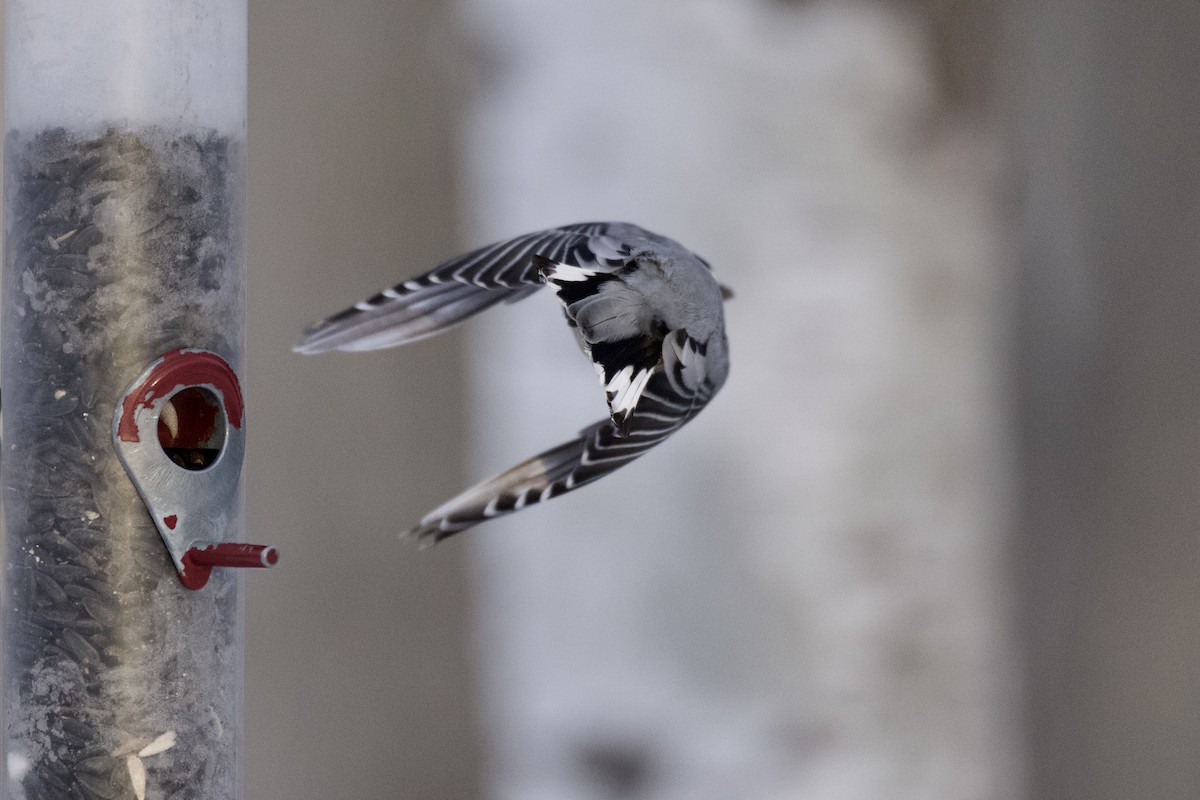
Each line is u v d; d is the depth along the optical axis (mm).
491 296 3088
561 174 3338
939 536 3318
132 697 3107
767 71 3326
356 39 3477
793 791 3303
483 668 3359
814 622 3307
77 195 3115
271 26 3484
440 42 3469
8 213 3131
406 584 3486
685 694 3311
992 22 3346
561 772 3320
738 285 3322
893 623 3314
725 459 3312
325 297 3488
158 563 3107
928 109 3332
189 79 3123
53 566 3111
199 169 3123
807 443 3314
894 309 3322
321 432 3494
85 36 3117
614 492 3318
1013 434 3385
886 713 3309
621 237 3061
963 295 3330
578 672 3318
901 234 3328
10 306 3127
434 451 3486
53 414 3113
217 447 3115
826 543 3309
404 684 3484
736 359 3316
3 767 3143
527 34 3344
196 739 3113
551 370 3344
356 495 3494
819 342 3316
